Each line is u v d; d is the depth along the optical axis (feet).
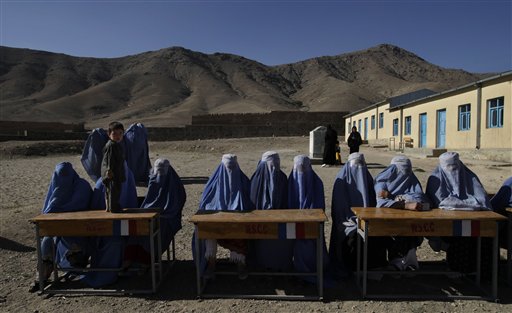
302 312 14.88
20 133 148.05
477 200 16.57
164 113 311.27
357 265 16.87
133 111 328.29
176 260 20.47
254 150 101.91
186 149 108.68
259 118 163.32
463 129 71.61
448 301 15.57
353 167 17.99
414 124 90.27
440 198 17.07
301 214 16.08
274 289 16.88
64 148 103.71
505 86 59.72
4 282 17.94
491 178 44.96
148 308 15.39
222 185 17.62
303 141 120.88
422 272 16.84
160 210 17.58
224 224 15.37
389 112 107.86
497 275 16.52
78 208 17.71
